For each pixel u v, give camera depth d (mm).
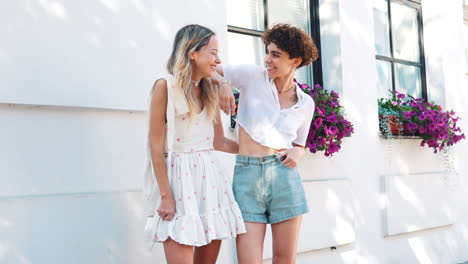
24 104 2719
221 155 3564
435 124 4980
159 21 3295
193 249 2686
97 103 2986
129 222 3066
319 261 4191
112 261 2992
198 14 3510
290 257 2816
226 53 3666
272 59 2762
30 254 2711
